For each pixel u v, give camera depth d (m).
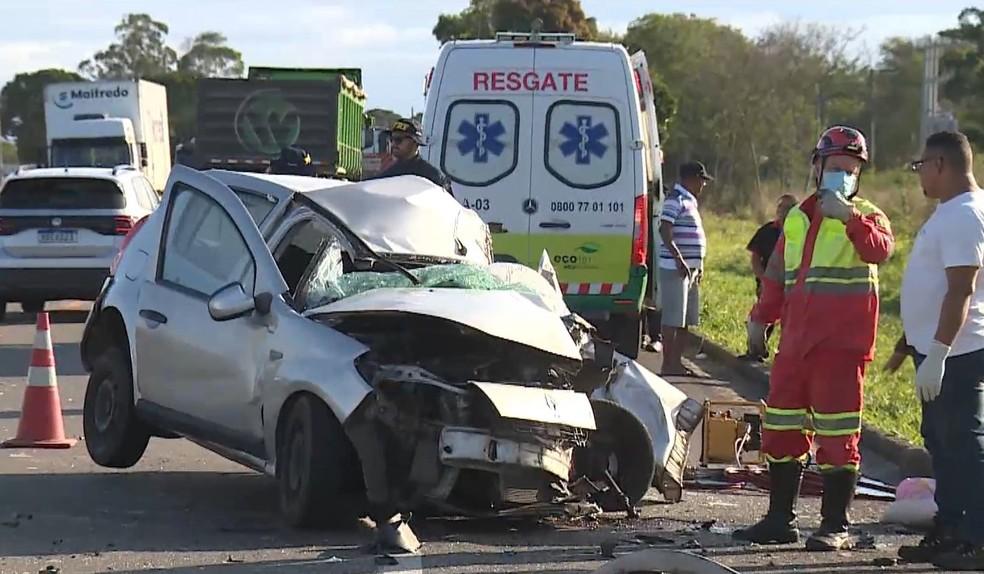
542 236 18.73
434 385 9.73
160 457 13.36
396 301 10.08
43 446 13.59
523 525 10.70
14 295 24.69
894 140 95.56
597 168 18.73
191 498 11.44
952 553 9.48
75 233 24.48
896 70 96.62
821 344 9.88
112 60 156.38
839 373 9.91
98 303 12.52
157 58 157.25
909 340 9.84
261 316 10.55
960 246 9.35
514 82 18.69
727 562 9.50
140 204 25.67
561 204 18.72
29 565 9.09
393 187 11.98
